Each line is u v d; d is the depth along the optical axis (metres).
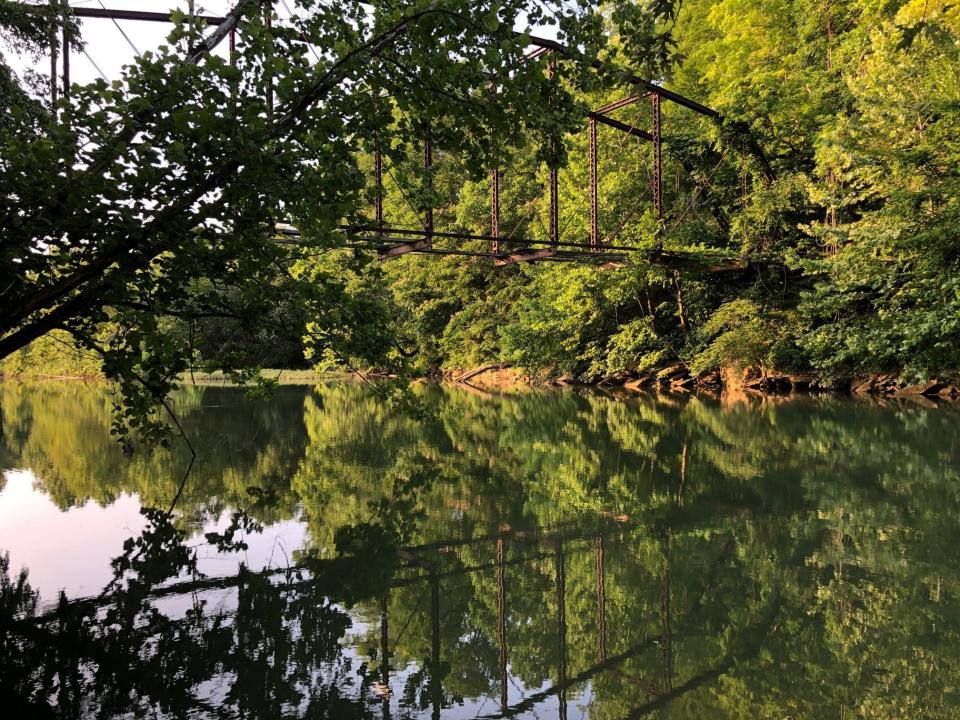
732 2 21.12
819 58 19.75
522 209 28.92
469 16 4.54
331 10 4.71
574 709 3.28
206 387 26.91
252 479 8.48
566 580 5.03
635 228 21.34
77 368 34.75
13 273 4.25
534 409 17.66
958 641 3.93
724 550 5.68
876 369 17.17
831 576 5.01
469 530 6.30
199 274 4.94
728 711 3.22
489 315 32.97
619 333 24.50
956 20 13.27
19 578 4.91
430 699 3.34
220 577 5.00
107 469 9.09
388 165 5.11
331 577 5.05
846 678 3.53
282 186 4.39
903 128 13.61
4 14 5.86
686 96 24.11
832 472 8.61
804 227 15.66
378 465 9.53
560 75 5.07
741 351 19.94
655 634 4.13
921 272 13.54
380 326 5.62
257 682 3.45
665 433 12.39
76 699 3.23
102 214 4.11
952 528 6.16
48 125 3.89
